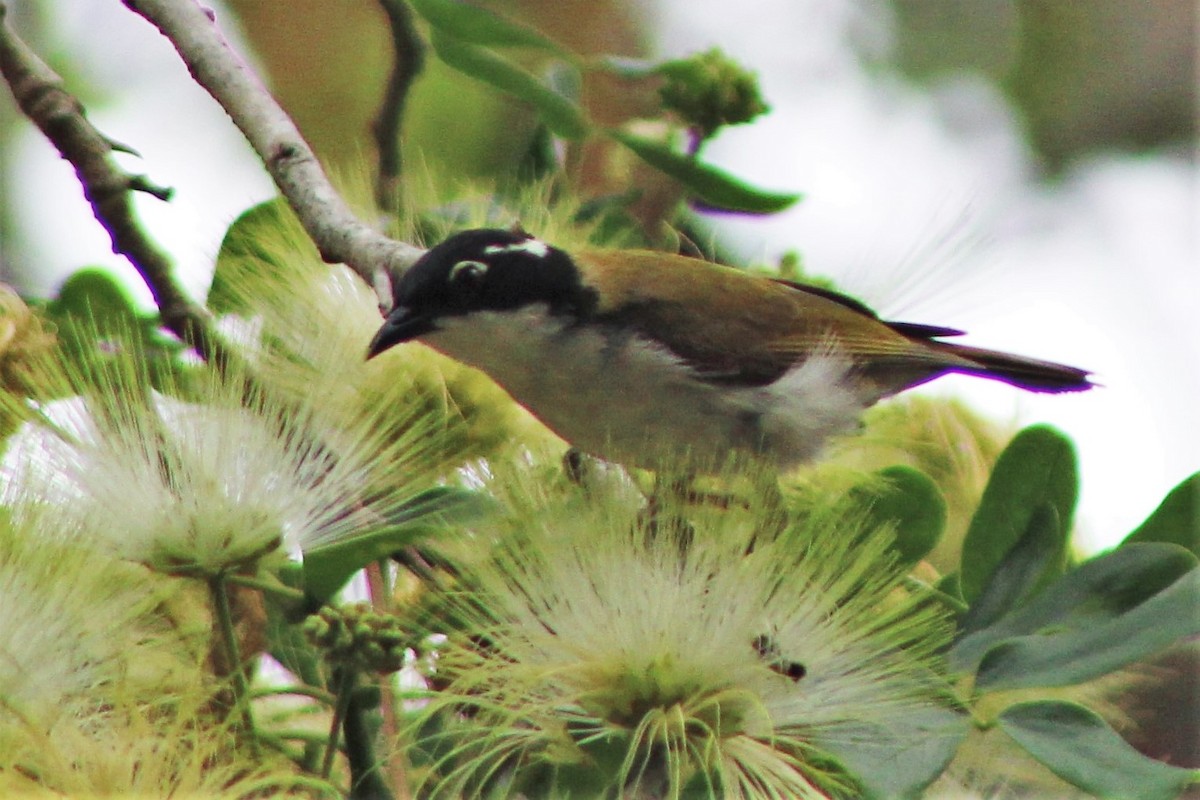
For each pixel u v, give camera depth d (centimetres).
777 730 675
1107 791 605
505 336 939
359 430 736
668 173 936
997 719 648
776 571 710
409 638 657
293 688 657
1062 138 1711
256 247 863
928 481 774
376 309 857
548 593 690
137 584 673
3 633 629
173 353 814
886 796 625
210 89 890
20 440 689
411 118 1384
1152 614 661
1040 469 746
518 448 848
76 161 845
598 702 679
